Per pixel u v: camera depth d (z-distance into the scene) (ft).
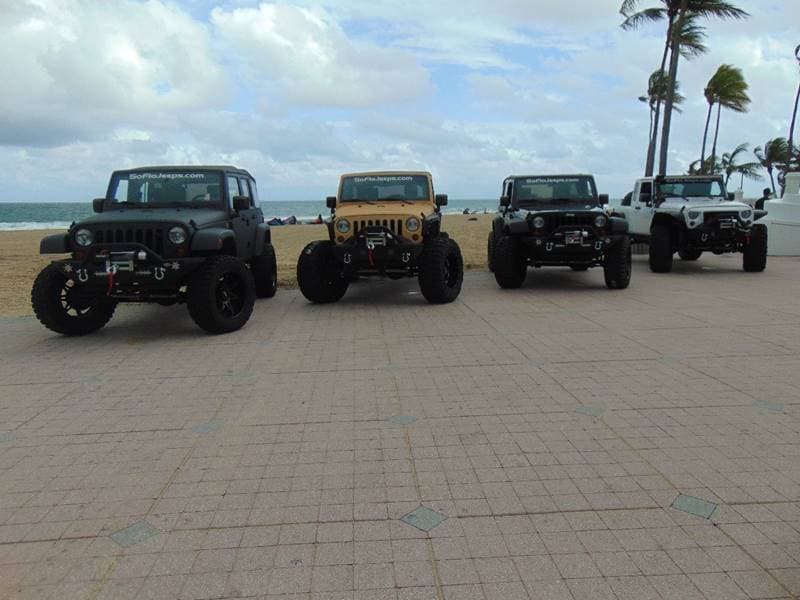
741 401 15.48
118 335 25.26
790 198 53.36
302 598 8.57
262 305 31.91
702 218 39.91
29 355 22.11
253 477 12.17
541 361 19.67
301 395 17.01
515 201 37.06
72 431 14.82
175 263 23.20
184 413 15.84
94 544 10.02
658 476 11.71
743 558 9.15
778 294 31.63
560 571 8.98
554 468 12.15
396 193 33.42
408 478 11.93
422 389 17.21
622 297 31.53
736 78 116.88
